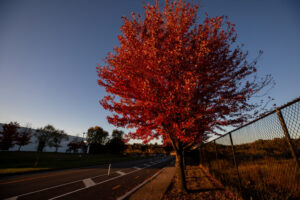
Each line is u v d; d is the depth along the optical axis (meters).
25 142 29.14
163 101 4.16
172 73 4.29
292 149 2.27
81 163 18.56
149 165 18.44
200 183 6.78
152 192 5.57
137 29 5.18
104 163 20.14
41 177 9.36
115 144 43.25
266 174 3.21
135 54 4.53
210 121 4.93
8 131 26.38
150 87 4.25
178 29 4.47
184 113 4.32
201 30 4.80
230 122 4.84
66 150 42.09
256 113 4.68
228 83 4.55
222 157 6.25
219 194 4.88
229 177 5.59
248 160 4.17
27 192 6.02
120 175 10.45
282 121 2.40
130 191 6.01
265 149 3.10
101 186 7.07
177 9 4.85
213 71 4.44
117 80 4.74
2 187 6.76
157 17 4.73
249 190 4.05
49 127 33.94
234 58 4.71
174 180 8.05
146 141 5.99
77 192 6.04
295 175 2.35
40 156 24.56
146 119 4.77
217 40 4.70
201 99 4.62
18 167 13.35
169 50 4.22
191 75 3.93
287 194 2.50
